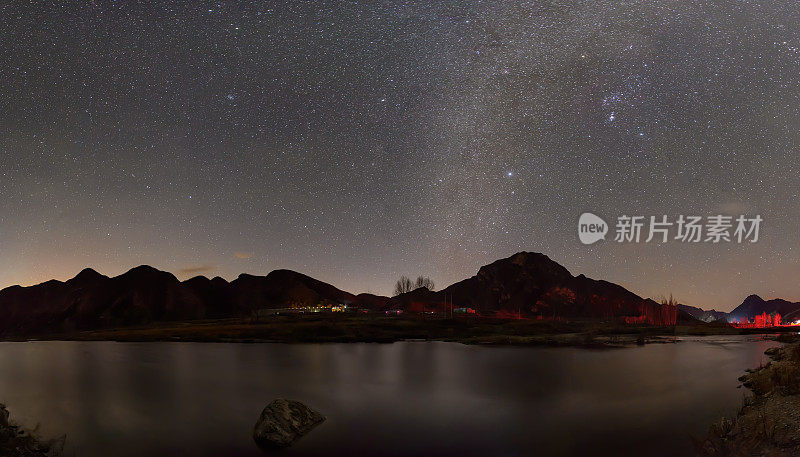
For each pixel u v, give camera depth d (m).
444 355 48.81
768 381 22.05
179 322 117.88
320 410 22.83
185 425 20.39
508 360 43.22
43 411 23.33
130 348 61.69
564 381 30.75
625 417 20.41
